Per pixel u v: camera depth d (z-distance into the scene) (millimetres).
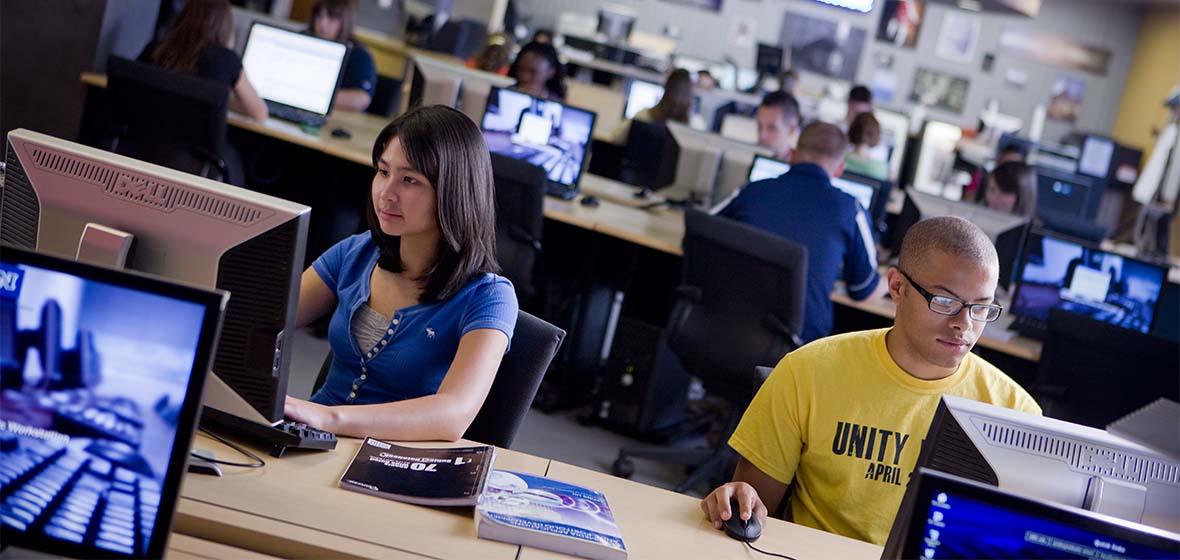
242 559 1473
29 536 1264
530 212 4160
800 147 3953
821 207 3846
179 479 1245
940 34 13859
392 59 8664
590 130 4797
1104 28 13836
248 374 1682
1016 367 4340
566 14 12688
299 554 1511
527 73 5289
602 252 4602
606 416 4473
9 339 1260
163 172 1634
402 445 1912
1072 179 8375
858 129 5957
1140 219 7305
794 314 3631
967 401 1706
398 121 2037
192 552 1458
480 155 2062
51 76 5117
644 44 11914
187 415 1239
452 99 5281
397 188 2010
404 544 1563
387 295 2133
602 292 4629
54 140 1682
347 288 2186
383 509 1660
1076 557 1346
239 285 1643
